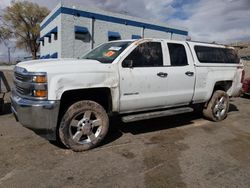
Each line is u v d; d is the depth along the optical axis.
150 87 4.65
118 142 4.52
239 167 3.65
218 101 6.18
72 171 3.36
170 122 6.01
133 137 4.83
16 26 38.78
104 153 4.00
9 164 3.51
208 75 5.75
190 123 6.00
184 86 5.24
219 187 3.07
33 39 40.22
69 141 3.90
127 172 3.38
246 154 4.16
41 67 3.67
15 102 3.83
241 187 3.09
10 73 19.67
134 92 4.46
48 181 3.09
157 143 4.53
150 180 3.19
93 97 4.26
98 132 4.20
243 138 5.00
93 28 17.86
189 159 3.87
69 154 3.90
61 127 3.84
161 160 3.79
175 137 4.91
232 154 4.14
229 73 6.32
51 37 19.72
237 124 6.07
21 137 4.57
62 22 16.33
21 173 3.27
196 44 5.67
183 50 5.33
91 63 4.07
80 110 3.93
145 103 4.68
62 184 3.03
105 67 4.09
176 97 5.15
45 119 3.60
